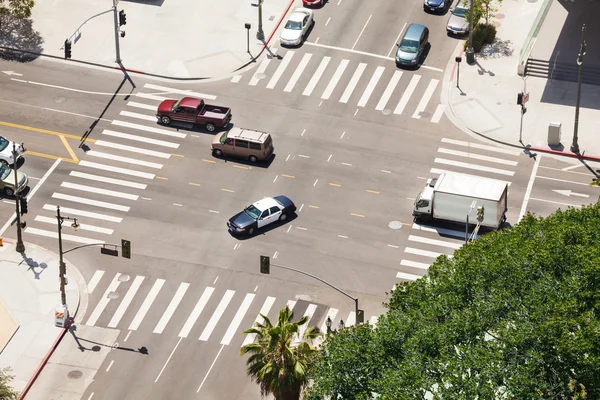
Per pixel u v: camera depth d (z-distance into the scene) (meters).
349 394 66.44
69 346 86.31
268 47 113.62
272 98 108.31
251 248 93.56
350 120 105.94
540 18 110.62
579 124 105.00
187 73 110.81
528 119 105.50
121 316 88.50
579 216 75.81
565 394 63.69
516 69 110.94
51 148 102.75
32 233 95.19
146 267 92.19
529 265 69.31
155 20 117.00
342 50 113.31
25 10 112.75
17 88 109.06
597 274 67.44
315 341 85.62
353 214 96.56
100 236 94.75
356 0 119.62
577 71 110.25
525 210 96.69
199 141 103.81
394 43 114.06
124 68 111.44
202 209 97.06
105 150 102.75
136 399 82.50
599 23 116.00
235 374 84.25
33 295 90.25
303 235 94.75
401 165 101.25
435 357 64.94
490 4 118.69
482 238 74.50
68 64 111.94
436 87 109.31
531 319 65.25
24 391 82.94
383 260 92.50
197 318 88.19
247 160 101.69
